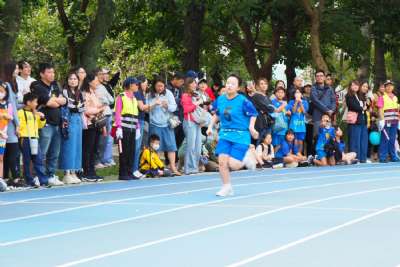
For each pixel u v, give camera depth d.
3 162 15.74
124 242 9.16
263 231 9.84
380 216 11.09
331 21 34.25
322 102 23.05
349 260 7.91
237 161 14.02
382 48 36.59
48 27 41.16
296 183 16.47
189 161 19.55
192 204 12.73
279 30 36.72
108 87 20.09
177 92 20.03
